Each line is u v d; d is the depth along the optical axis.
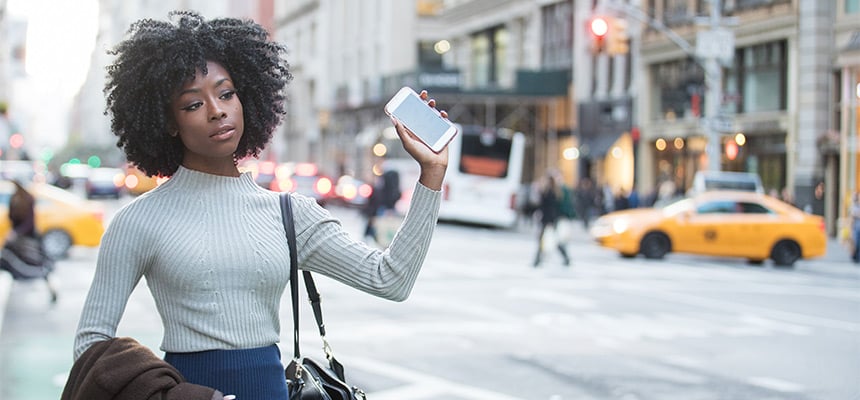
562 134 46.16
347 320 13.20
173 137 3.25
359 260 3.18
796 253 23.42
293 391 3.34
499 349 11.23
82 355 2.96
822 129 32.34
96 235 22.38
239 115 3.19
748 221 23.52
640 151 40.53
